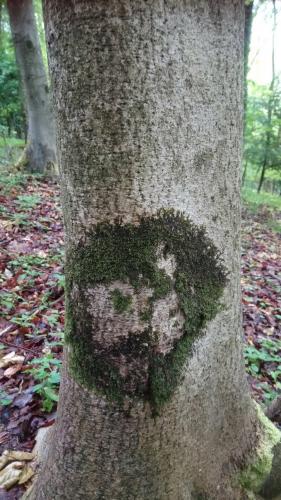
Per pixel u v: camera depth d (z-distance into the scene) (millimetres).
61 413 1460
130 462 1376
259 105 15195
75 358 1344
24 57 8523
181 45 1123
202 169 1263
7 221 5402
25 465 1997
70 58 1129
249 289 4738
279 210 11391
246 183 19062
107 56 1090
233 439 1630
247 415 1705
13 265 4215
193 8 1123
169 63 1116
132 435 1347
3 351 2934
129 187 1183
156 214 1211
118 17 1060
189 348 1344
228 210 1380
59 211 6277
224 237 1386
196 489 1515
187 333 1331
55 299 3684
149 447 1368
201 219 1302
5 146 11109
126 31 1069
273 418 2316
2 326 3230
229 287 1445
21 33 8422
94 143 1164
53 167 9039
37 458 1971
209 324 1387
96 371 1308
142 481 1398
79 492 1427
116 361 1288
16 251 4547
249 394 1740
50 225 5668
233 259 1446
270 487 1682
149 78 1107
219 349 1461
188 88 1166
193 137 1214
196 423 1444
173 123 1167
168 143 1175
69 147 1214
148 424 1340
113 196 1193
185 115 1181
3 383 2613
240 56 1317
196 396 1410
